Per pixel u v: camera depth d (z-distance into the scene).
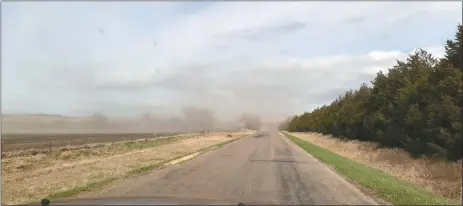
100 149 29.34
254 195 11.40
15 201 10.91
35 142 37.81
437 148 17.11
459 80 15.93
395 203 10.14
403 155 21.06
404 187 12.68
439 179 15.08
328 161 22.08
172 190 12.34
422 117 18.75
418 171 17.20
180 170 17.92
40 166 19.11
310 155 27.58
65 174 16.62
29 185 13.72
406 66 24.67
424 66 21.84
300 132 99.50
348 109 38.91
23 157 20.73
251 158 24.89
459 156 16.27
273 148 36.09
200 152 30.25
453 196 12.44
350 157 27.77
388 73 27.12
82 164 20.44
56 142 38.31
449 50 17.48
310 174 16.58
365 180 14.12
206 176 15.85
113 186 13.18
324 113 57.44
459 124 15.39
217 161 22.61
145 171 17.45
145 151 30.84
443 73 17.44
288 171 17.70
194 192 11.95
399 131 23.36
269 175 16.22
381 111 27.00
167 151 31.38
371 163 23.03
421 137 20.12
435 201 10.64
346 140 39.34
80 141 40.72
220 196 11.20
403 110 21.67
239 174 16.56
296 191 12.13
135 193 11.73
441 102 16.86
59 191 12.38
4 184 13.81
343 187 12.94
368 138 33.66
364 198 10.87
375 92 30.44
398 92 22.67
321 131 60.72
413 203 10.12
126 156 26.06
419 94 19.56
